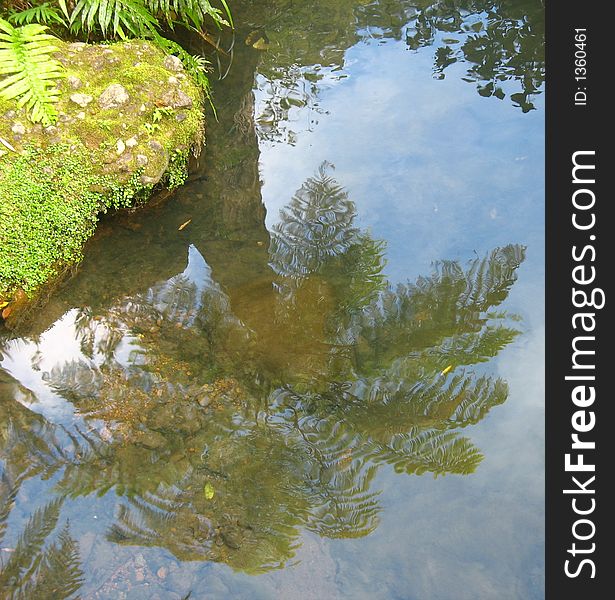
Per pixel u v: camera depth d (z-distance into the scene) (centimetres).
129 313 448
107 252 485
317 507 344
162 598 314
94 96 502
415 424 378
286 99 623
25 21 565
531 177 531
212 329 438
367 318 439
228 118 604
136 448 371
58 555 326
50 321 439
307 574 321
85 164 481
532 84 626
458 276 460
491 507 342
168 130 514
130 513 343
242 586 317
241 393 399
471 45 684
